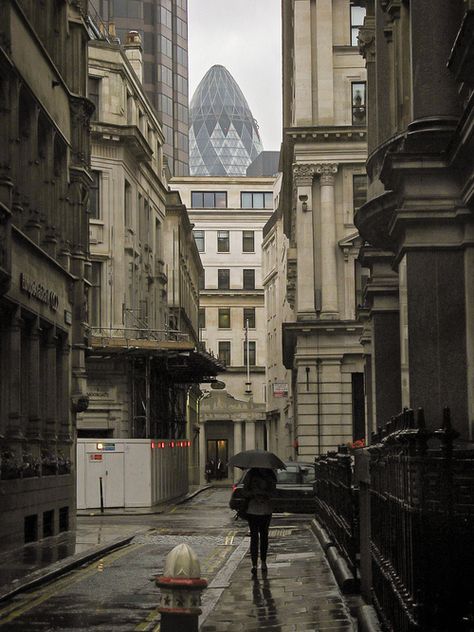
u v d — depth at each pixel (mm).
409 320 17906
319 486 29234
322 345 61250
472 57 14516
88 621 14406
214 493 73688
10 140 24391
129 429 53312
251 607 15359
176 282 75688
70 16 33438
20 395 27078
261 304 141250
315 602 15469
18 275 25906
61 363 32125
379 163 22703
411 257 17922
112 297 54000
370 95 27266
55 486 29797
